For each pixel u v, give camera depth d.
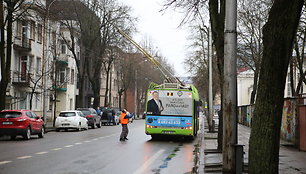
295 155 14.62
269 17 7.35
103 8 43.50
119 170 10.80
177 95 22.61
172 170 11.04
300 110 16.56
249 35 33.00
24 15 27.55
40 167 11.09
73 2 42.03
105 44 45.88
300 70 28.58
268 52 7.26
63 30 51.56
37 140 22.12
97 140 22.27
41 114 45.53
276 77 7.20
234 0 9.38
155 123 22.56
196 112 24.98
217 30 14.08
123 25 44.16
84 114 37.53
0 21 24.55
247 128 38.47
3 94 25.05
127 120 22.23
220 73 14.55
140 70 70.75
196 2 14.95
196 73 52.38
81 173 10.12
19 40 39.16
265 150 7.11
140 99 79.75
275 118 7.18
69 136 25.86
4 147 17.45
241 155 8.78
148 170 10.95
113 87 88.81
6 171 10.27
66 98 53.03
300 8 7.21
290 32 7.20
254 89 36.69
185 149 17.73
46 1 34.47
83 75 45.66
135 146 18.73
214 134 27.86
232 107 9.32
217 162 12.30
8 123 21.77
